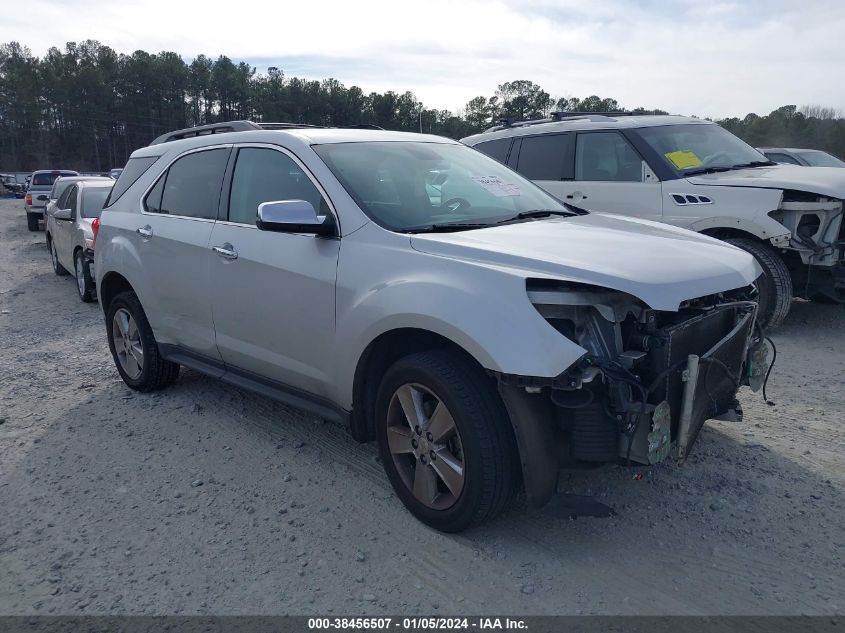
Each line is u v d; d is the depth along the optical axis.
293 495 3.83
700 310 3.31
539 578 3.06
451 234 3.55
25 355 6.77
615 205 7.57
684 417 3.10
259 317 4.17
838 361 5.98
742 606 2.86
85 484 4.01
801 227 6.55
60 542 3.43
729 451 4.22
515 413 3.00
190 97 115.31
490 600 2.92
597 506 3.21
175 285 4.83
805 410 4.88
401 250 3.47
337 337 3.68
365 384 3.69
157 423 4.89
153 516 3.65
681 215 7.05
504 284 3.05
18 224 25.86
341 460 4.24
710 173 7.32
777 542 3.30
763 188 6.59
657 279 3.03
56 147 112.19
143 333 5.30
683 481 3.86
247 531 3.48
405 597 2.96
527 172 8.48
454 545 3.31
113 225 5.55
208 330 4.63
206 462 4.26
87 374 6.10
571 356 2.86
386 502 3.73
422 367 3.29
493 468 3.10
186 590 3.04
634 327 3.08
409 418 3.43
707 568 3.11
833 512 3.54
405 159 4.33
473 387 3.14
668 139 7.67
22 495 3.90
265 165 4.35
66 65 117.69
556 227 3.82
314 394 4.01
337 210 3.80
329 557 3.25
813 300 7.48
